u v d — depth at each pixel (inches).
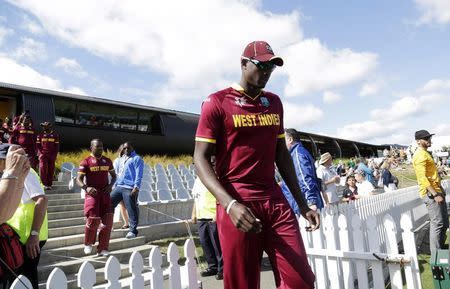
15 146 98.2
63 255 239.5
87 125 724.0
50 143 396.8
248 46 103.5
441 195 226.7
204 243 231.6
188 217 395.5
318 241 179.9
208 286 209.5
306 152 205.8
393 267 156.9
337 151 1712.6
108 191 254.5
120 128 782.5
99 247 247.6
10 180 91.1
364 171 585.3
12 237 121.4
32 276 138.1
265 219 100.8
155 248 139.4
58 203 335.0
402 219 154.7
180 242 317.1
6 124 506.0
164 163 717.9
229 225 99.7
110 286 123.4
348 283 171.0
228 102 101.8
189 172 616.4
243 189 100.6
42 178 390.3
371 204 279.1
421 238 325.4
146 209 343.9
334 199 327.3
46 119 647.8
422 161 231.0
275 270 104.8
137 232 295.9
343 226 172.7
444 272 144.3
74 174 428.1
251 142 101.5
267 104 106.2
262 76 101.5
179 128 903.1
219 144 103.8
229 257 100.5
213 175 96.9
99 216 249.0
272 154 105.5
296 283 97.0
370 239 163.5
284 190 207.9
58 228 275.0
